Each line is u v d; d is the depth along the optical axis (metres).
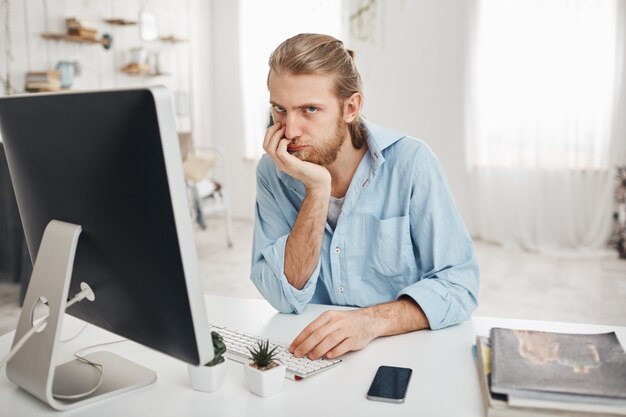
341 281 1.25
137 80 5.10
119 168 0.69
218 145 6.06
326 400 0.80
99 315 0.85
